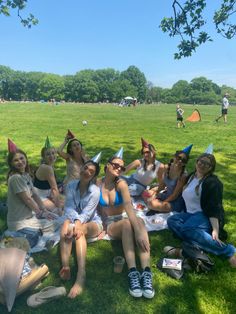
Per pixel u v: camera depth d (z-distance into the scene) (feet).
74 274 14.71
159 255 16.43
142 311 12.56
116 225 15.93
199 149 44.01
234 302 13.19
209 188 16.30
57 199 20.15
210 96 462.60
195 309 12.73
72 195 16.40
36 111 134.62
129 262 14.12
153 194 21.76
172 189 20.25
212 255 16.19
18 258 12.88
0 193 24.14
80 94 442.09
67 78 488.85
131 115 114.52
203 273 14.89
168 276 14.73
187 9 31.37
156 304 12.95
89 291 13.56
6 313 12.25
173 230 17.62
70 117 100.07
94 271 14.94
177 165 19.89
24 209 16.43
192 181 17.56
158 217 19.69
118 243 17.11
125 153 40.75
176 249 16.06
